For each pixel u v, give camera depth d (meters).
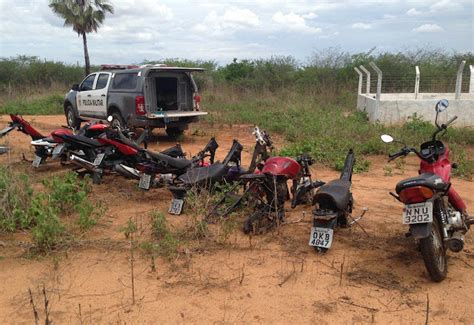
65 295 4.32
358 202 7.08
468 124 14.65
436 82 18.86
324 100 21.38
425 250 4.31
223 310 4.07
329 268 4.85
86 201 6.21
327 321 3.91
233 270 4.80
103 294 4.34
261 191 5.95
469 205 6.95
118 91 12.40
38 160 9.05
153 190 7.68
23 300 4.23
